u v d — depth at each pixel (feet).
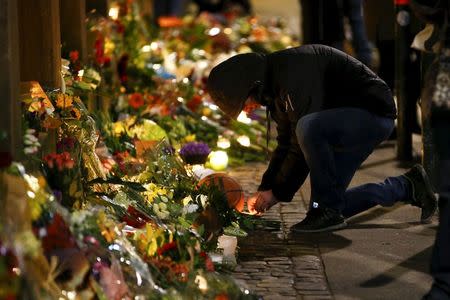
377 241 20.67
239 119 30.81
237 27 55.16
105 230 15.98
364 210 21.89
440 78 15.92
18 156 16.67
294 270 18.79
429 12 16.30
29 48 20.98
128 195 19.40
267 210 22.27
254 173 27.81
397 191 21.89
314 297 17.19
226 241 19.52
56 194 16.57
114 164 21.91
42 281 14.23
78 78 23.89
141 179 21.26
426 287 17.70
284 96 20.29
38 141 17.97
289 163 21.01
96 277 15.10
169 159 21.81
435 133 15.90
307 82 20.21
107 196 18.89
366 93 20.80
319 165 20.77
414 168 21.98
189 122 30.45
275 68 20.24
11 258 13.75
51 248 14.88
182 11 67.72
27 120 18.70
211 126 30.58
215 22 56.75
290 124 21.07
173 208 19.45
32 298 13.60
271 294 17.35
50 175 17.33
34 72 21.01
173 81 32.19
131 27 33.19
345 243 20.56
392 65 32.55
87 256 15.24
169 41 44.57
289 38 55.36
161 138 24.62
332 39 38.01
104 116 25.29
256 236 21.13
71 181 17.42
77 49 25.20
